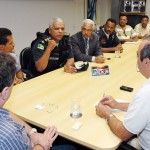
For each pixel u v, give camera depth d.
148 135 1.27
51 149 1.55
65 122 1.49
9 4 4.02
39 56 2.78
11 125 0.97
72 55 2.99
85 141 1.30
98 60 2.97
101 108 1.56
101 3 6.68
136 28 5.73
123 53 3.57
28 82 2.23
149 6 6.04
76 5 5.87
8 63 0.95
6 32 2.52
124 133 1.28
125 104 1.66
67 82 2.23
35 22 4.68
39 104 1.74
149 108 1.17
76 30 6.05
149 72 1.26
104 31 4.16
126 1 6.05
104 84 2.17
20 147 0.96
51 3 5.00
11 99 1.83
